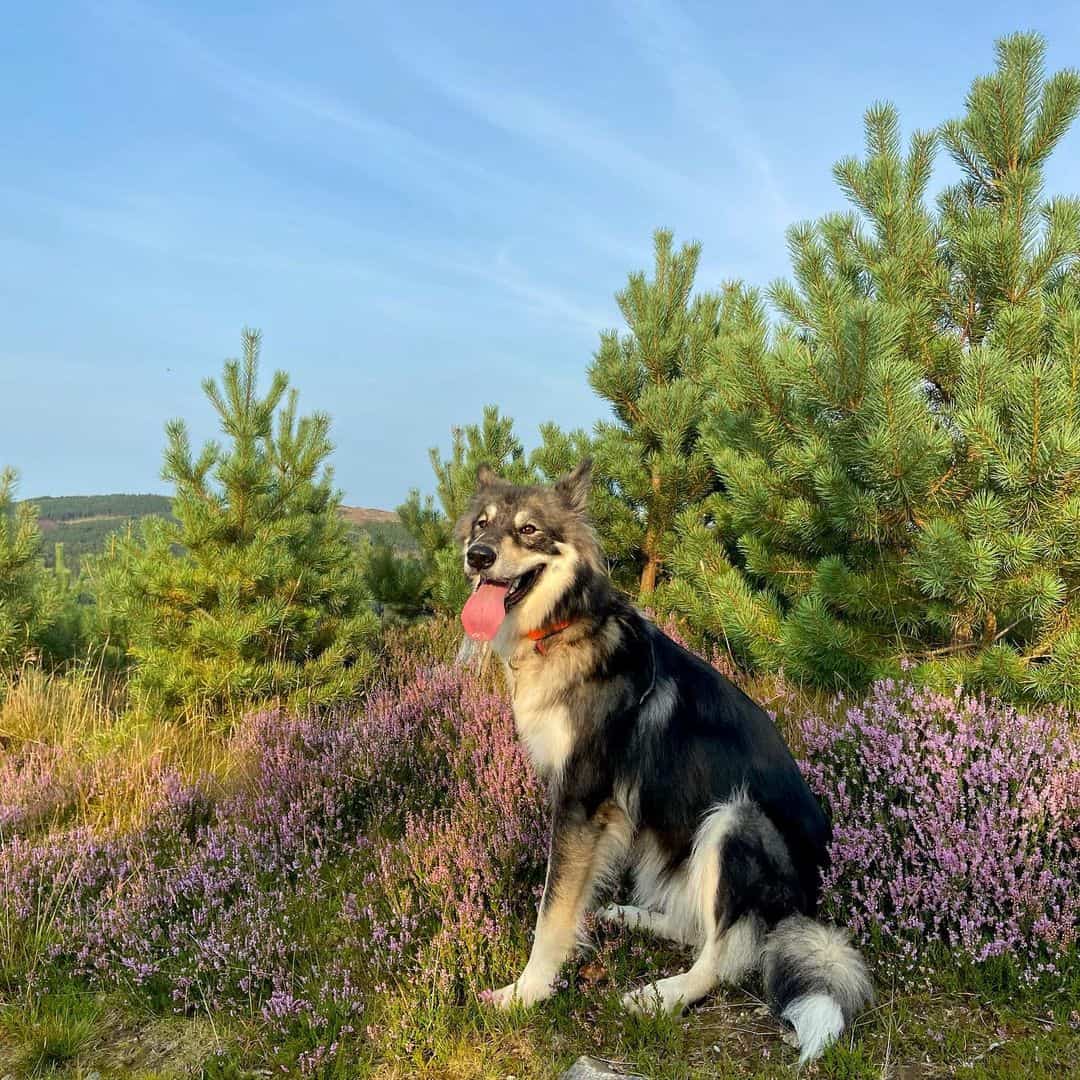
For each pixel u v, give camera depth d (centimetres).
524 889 210
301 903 220
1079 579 262
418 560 523
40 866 237
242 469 352
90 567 623
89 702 378
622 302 449
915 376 258
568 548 197
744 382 302
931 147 313
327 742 300
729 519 360
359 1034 175
